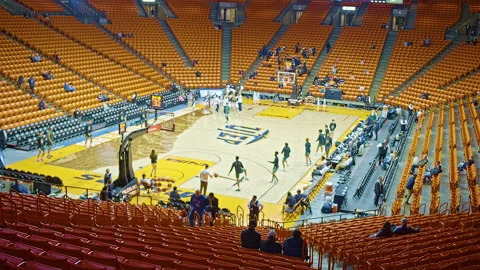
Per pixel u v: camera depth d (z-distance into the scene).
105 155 31.86
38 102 36.75
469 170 24.89
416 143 31.69
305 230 16.75
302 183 28.53
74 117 37.66
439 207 20.12
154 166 28.30
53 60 43.75
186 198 25.67
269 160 32.25
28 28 46.28
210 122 41.25
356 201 25.69
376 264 10.48
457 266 9.71
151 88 47.78
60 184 24.23
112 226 14.09
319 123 42.03
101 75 45.31
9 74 38.62
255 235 12.77
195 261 9.73
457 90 45.12
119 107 41.84
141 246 10.32
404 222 14.44
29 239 9.39
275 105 48.69
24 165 29.41
